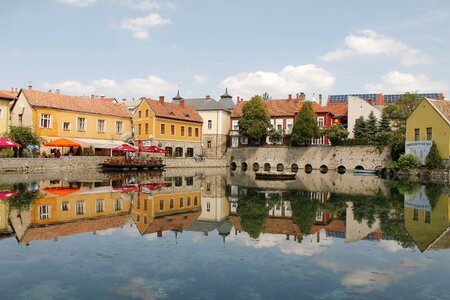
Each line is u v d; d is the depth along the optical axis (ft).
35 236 39.27
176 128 212.02
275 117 223.51
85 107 176.24
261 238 40.68
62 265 30.40
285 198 76.02
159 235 41.01
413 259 33.12
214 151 231.91
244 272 29.43
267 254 34.40
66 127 166.91
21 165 124.06
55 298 24.17
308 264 31.55
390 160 173.88
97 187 86.38
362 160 181.88
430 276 28.84
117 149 156.04
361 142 184.85
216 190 89.81
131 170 154.51
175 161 188.24
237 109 238.27
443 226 47.52
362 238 40.96
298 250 35.91
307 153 197.06
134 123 205.26
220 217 53.67
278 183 113.50
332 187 101.45
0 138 124.26
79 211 54.13
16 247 35.24
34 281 26.99
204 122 234.58
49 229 42.52
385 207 64.08
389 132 184.65
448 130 137.08
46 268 29.66
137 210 56.95
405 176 145.38
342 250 35.94
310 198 76.18
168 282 27.12
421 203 69.15
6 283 26.58
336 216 55.01
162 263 31.24
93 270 29.32
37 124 156.25
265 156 207.00
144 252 34.22
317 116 216.54
